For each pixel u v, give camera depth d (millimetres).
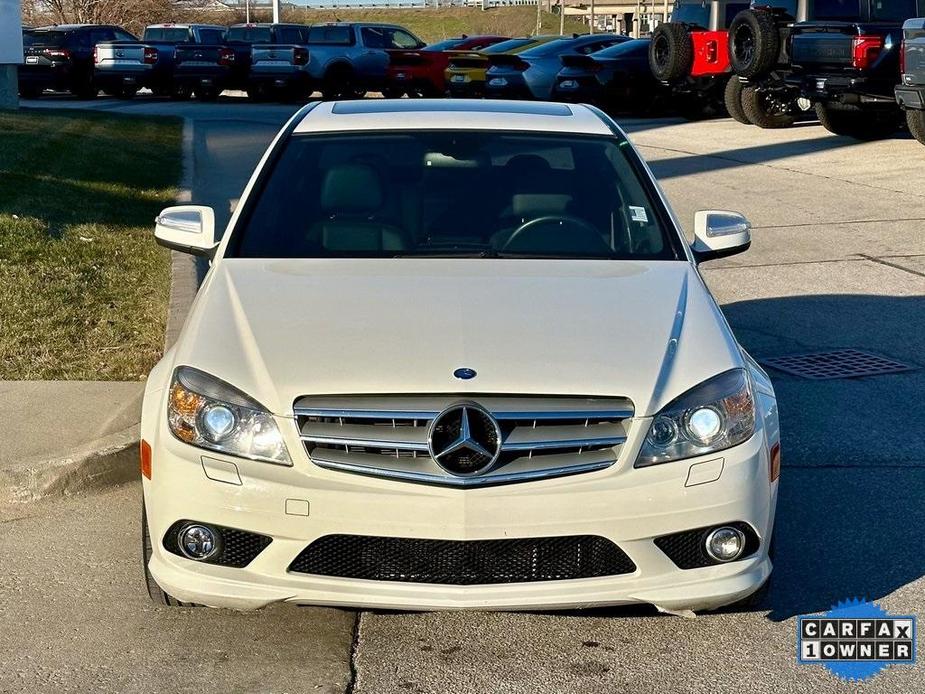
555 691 3783
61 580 4559
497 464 3709
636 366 3902
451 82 24828
